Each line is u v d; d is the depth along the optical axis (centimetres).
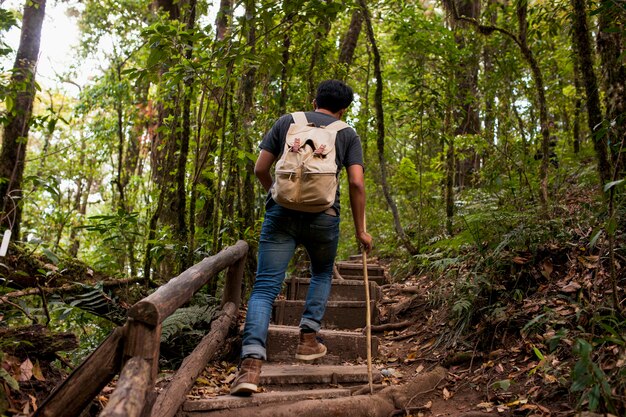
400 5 691
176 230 489
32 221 945
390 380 338
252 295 297
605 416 217
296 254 698
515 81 687
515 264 388
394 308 482
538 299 353
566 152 823
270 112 565
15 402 223
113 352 189
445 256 530
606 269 339
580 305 315
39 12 617
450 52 659
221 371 355
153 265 529
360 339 383
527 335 327
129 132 1083
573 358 281
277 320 473
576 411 238
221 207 535
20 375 237
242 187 544
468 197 675
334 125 301
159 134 841
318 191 282
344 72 709
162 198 466
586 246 372
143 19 1041
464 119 724
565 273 365
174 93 480
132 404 157
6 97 443
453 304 391
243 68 473
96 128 1059
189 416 252
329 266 322
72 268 443
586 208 390
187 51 433
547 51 740
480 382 309
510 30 640
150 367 183
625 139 345
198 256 489
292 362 371
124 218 444
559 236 392
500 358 325
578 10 396
